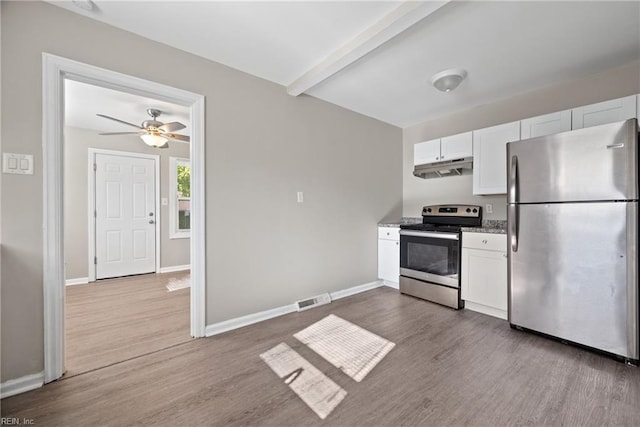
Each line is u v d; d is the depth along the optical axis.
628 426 1.31
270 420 1.38
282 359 1.95
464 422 1.35
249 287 2.59
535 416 1.39
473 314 2.80
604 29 1.95
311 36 2.05
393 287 3.80
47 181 1.67
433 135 3.87
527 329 2.31
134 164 4.53
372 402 1.51
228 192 2.46
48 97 1.68
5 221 1.57
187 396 1.56
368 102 3.28
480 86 2.85
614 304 1.86
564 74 2.59
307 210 3.05
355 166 3.56
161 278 4.31
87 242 4.12
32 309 1.64
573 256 2.03
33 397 1.54
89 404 1.49
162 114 3.48
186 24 1.91
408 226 3.42
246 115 2.57
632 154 1.79
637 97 2.11
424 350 2.07
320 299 3.12
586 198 1.96
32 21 1.65
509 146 2.37
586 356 1.95
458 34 2.01
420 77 2.67
